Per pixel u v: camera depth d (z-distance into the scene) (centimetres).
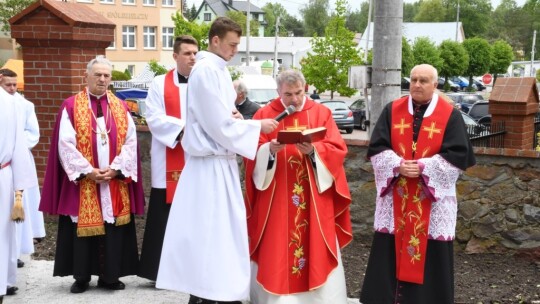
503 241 652
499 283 585
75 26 755
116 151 560
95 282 604
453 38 6988
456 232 664
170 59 5225
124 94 2558
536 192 636
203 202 464
